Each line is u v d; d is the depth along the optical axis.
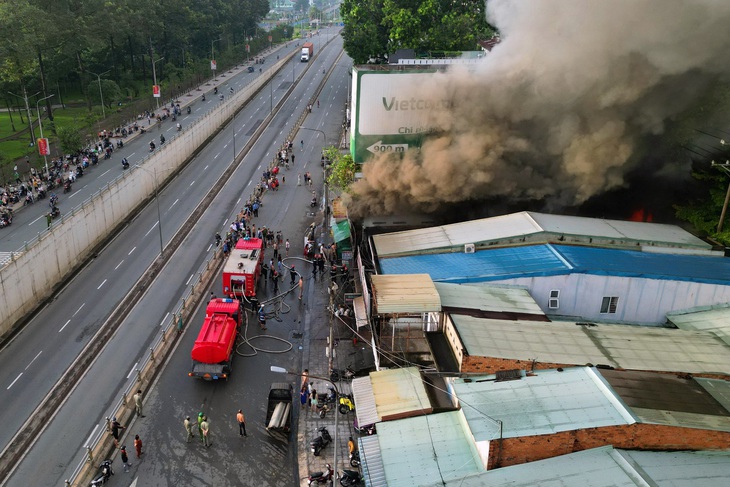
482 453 23.56
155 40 127.62
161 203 66.06
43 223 57.16
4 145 82.19
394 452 24.72
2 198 61.50
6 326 40.00
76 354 38.72
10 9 83.25
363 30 84.12
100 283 47.88
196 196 68.62
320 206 66.69
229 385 36.16
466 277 34.56
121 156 78.94
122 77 116.19
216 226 60.44
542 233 37.88
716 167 40.50
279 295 47.12
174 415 33.38
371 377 29.11
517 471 22.48
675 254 37.03
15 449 30.67
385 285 32.06
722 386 25.69
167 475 29.20
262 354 39.38
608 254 36.12
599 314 34.59
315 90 128.62
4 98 92.25
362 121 46.53
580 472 21.97
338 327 42.25
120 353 39.00
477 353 27.23
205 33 145.00
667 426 22.61
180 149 78.00
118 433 31.06
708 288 33.69
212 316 37.97
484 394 25.19
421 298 30.69
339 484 28.36
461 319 30.22
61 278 47.59
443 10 82.69
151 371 36.91
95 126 90.56
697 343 29.48
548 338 29.14
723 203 38.97
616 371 26.22
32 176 65.88
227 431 32.38
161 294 46.56
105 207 55.78
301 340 41.16
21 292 41.75
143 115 100.25
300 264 52.78
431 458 24.22
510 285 34.31
